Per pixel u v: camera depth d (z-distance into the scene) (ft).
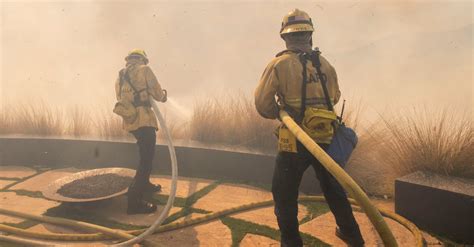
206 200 12.55
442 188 9.21
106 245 9.23
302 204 11.88
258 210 11.52
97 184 12.53
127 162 16.78
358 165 12.89
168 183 14.37
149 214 11.52
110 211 11.77
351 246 8.04
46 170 16.88
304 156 7.23
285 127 7.42
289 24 7.63
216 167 15.20
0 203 12.71
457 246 8.72
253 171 14.47
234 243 9.43
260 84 7.62
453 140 10.78
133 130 11.43
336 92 7.79
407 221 9.75
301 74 7.27
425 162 10.73
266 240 9.55
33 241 9.48
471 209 8.64
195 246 9.34
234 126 16.40
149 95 11.43
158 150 16.08
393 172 11.88
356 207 11.19
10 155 17.90
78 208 11.89
